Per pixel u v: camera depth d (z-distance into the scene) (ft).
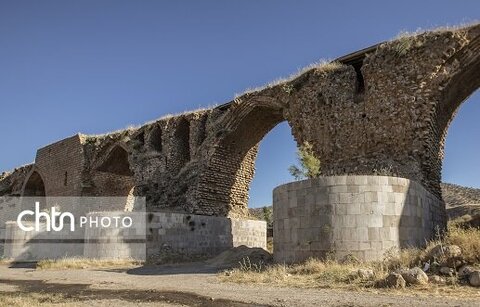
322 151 73.26
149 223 82.17
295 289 35.37
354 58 75.25
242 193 103.86
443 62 63.93
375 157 66.80
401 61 66.95
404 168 62.80
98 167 128.16
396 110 65.92
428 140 63.52
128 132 120.57
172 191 101.71
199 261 81.56
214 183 98.37
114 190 132.05
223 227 92.12
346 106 71.82
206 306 29.66
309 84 77.71
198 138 103.04
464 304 25.94
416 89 64.75
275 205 53.42
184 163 107.45
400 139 64.85
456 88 68.39
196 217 88.07
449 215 136.77
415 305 26.32
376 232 46.60
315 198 48.67
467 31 63.67
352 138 69.97
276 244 52.44
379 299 28.73
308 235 48.47
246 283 41.09
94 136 132.67
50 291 42.57
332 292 32.76
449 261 34.63
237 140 99.60
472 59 63.72
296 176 59.62
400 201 48.57
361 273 37.06
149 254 81.00
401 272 33.81
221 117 98.58
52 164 142.61
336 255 46.44
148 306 30.66
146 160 110.93
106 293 38.99
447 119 73.51
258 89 90.48
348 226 46.83
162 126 110.63
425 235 51.70
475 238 36.47
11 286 49.32
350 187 47.60
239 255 71.05
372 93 69.00
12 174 168.86
